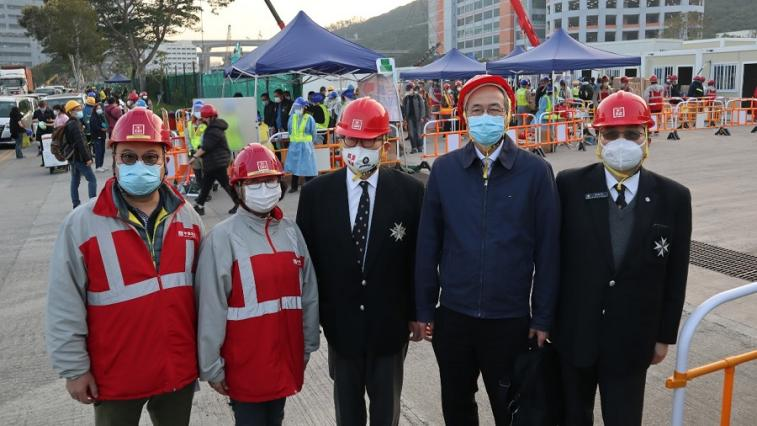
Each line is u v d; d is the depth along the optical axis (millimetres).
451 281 3072
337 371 3285
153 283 2693
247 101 12117
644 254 2760
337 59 12469
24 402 4281
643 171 2848
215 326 2812
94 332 2658
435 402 4188
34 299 6340
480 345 3090
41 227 9641
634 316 2789
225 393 2959
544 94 19047
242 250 2854
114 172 2705
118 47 57531
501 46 119125
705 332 5043
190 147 12242
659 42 36562
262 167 2812
